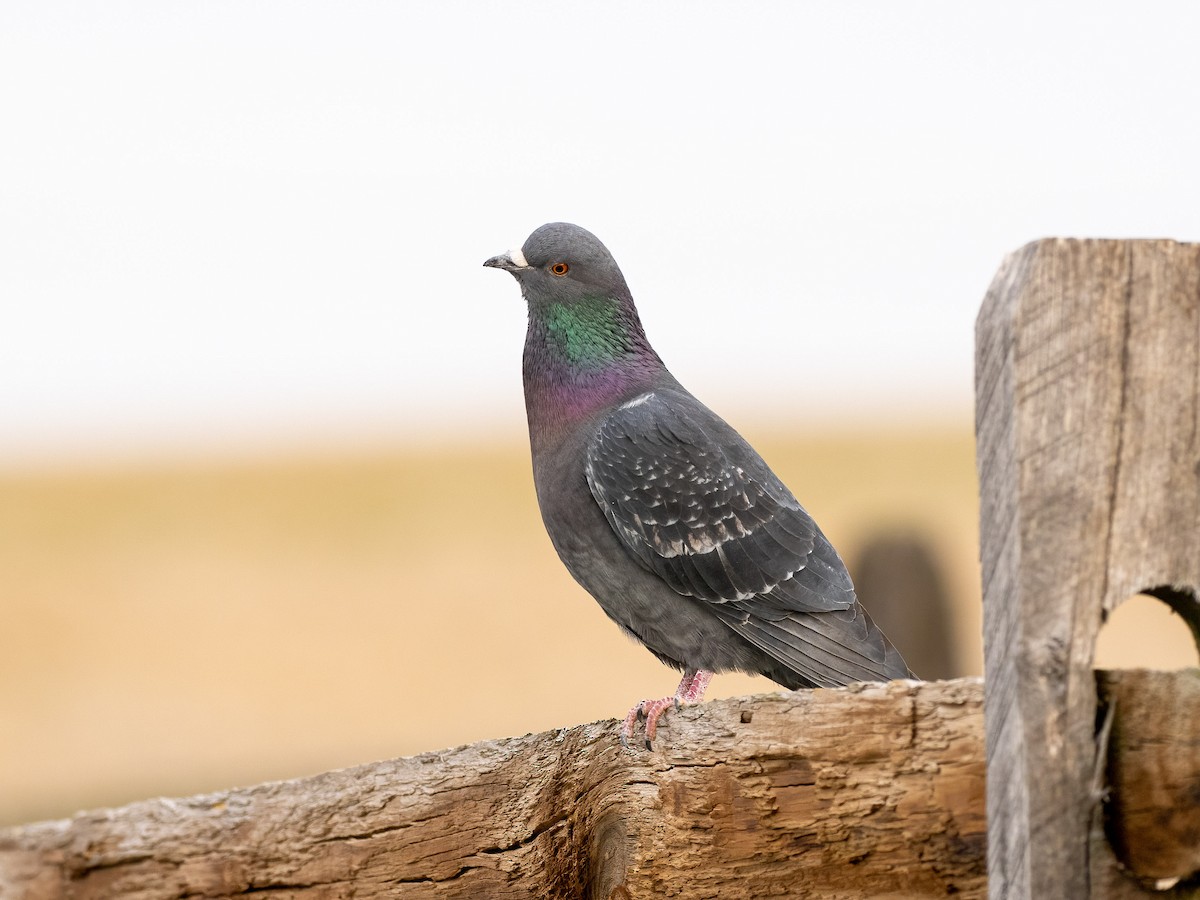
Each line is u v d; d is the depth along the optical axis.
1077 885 5.45
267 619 34.47
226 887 6.06
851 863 6.59
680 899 6.70
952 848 6.48
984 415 5.68
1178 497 5.48
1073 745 5.45
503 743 6.61
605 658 31.75
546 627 33.72
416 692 29.89
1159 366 5.45
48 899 5.74
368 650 31.84
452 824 6.46
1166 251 5.44
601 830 6.78
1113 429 5.43
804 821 6.59
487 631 33.34
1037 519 5.40
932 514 47.41
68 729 27.58
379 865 6.36
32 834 5.71
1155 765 5.55
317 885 6.25
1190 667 5.58
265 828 6.14
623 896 6.70
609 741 6.82
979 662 23.62
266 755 26.58
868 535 18.08
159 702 29.17
